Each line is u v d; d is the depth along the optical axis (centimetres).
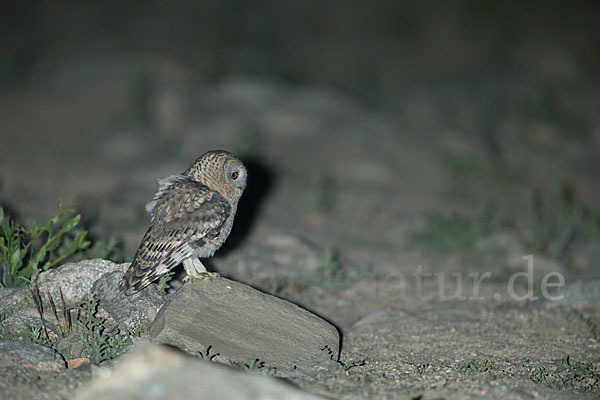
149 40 3098
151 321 743
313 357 712
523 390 632
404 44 3162
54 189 1485
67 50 2917
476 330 882
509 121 2223
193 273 777
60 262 871
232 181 802
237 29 3294
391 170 1766
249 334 716
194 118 2002
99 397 498
